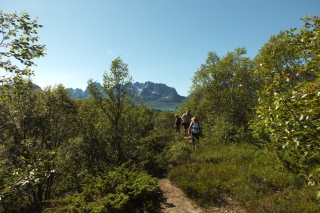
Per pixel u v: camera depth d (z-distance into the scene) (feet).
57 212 19.03
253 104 49.60
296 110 10.19
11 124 52.31
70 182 48.42
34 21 20.11
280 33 43.78
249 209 16.51
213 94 64.03
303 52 14.35
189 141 42.52
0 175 23.00
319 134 9.91
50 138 61.00
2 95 20.24
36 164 19.99
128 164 28.73
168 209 18.74
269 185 19.77
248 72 53.16
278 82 12.14
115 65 38.58
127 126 41.47
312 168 17.78
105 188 20.17
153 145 44.14
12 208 44.37
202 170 24.82
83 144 41.81
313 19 14.85
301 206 15.42
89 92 39.14
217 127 43.29
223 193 19.81
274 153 24.11
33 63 20.17
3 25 18.53
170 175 25.99
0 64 18.43
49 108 61.00
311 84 9.55
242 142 34.94
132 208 18.06
